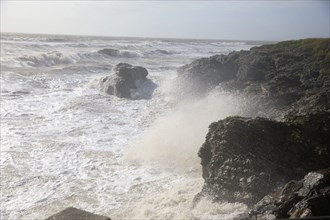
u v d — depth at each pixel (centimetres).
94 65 3234
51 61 3155
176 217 811
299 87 1705
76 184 1009
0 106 1722
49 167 1109
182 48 6569
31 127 1480
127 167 1153
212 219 773
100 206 894
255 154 884
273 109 1457
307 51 2331
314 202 608
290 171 847
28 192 943
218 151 941
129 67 2438
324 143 853
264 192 833
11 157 1157
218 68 2262
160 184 1037
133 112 1884
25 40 5550
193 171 1141
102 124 1622
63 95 2086
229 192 882
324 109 1044
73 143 1338
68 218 349
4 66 2720
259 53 2359
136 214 854
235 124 923
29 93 2041
